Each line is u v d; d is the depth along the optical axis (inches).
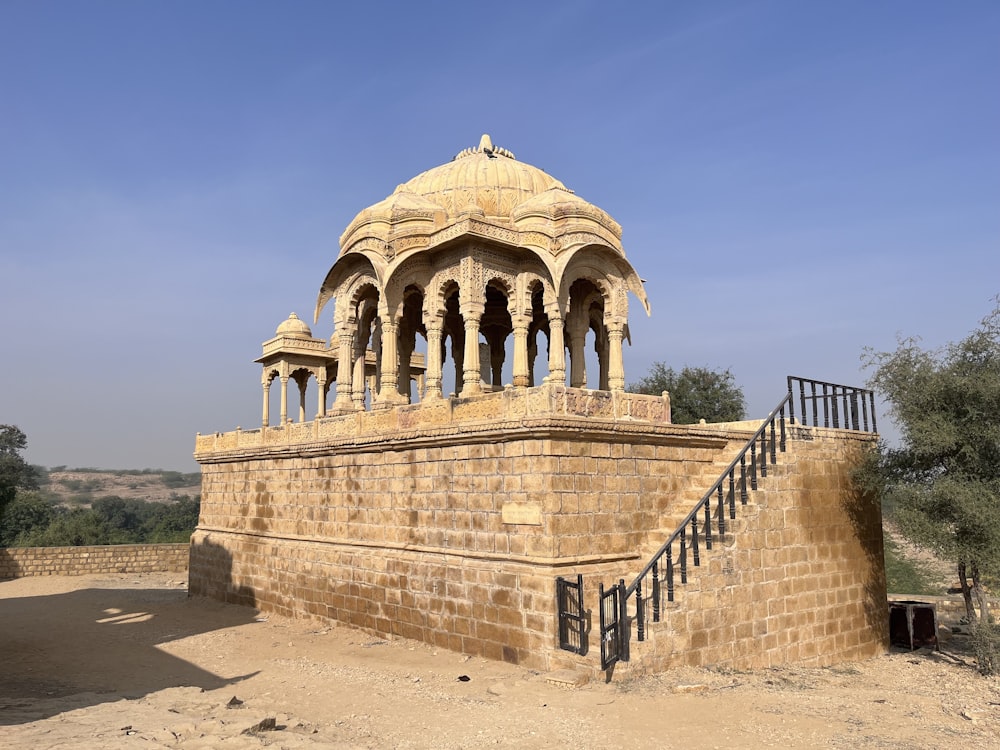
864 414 840.9
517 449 620.7
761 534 668.7
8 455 3147.1
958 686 613.3
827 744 414.9
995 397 662.5
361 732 440.1
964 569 733.3
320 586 858.8
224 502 1114.7
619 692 506.6
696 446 722.2
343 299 973.2
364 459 810.2
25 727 413.7
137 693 558.9
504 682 542.6
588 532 615.2
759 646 648.4
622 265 855.1
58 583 1384.1
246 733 408.8
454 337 1118.4
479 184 968.9
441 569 684.7
